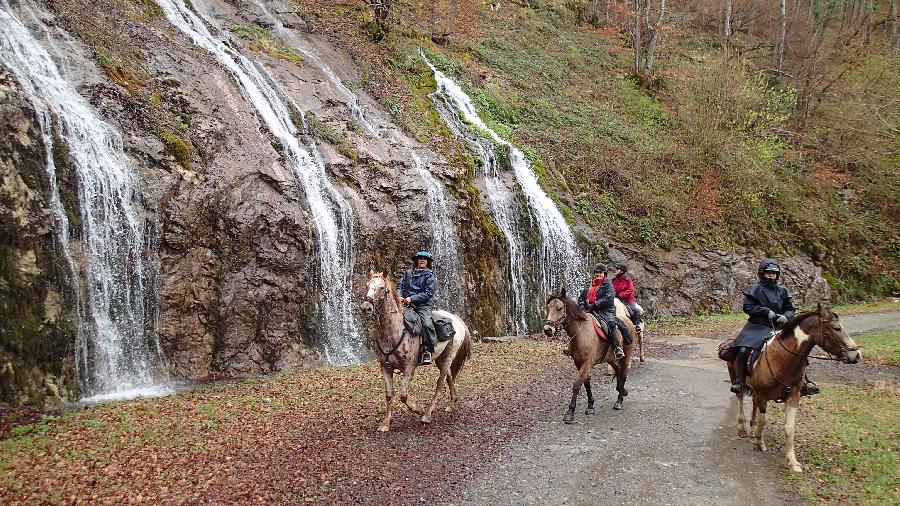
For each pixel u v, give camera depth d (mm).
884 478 7062
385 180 17625
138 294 11805
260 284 13500
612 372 13750
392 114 21859
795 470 7426
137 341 11641
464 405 10633
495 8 39156
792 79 39062
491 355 15141
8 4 13156
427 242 17359
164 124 13672
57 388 10070
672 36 44562
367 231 16219
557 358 15141
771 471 7543
